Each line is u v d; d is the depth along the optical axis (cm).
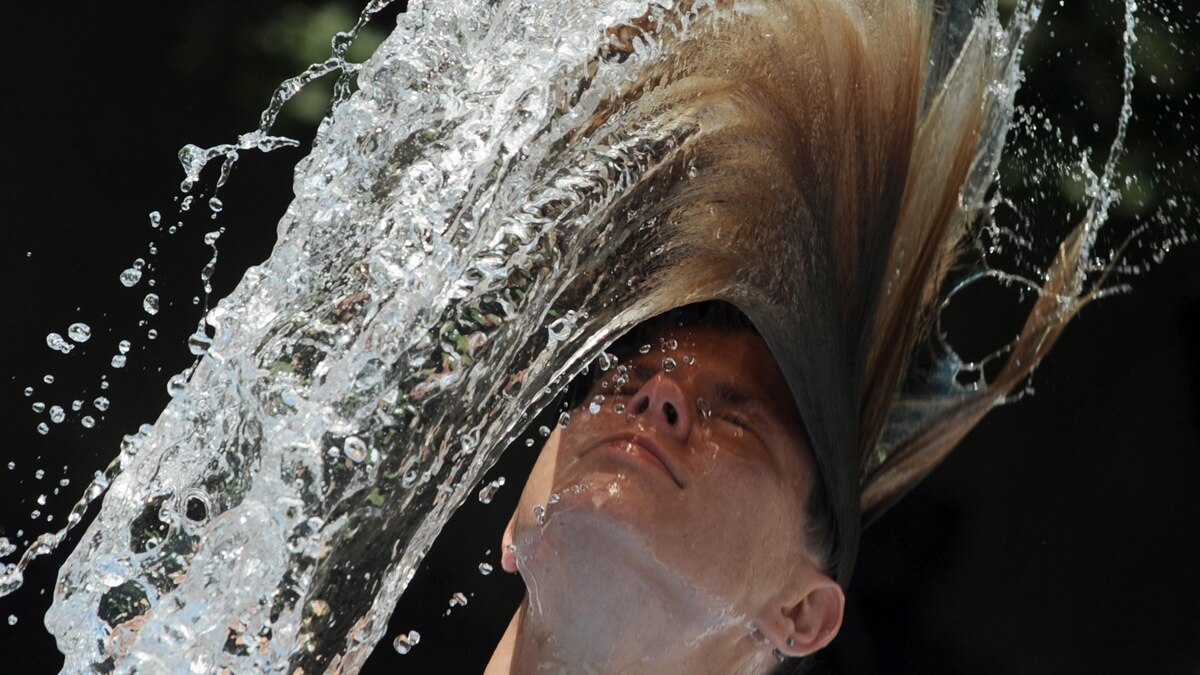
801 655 774
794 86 732
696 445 705
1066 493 1747
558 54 651
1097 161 1505
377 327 618
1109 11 1499
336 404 611
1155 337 1722
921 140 855
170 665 591
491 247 630
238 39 1627
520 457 1472
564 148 646
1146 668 1711
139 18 1658
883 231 823
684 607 708
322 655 616
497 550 1520
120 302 1633
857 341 826
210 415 623
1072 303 1058
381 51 657
